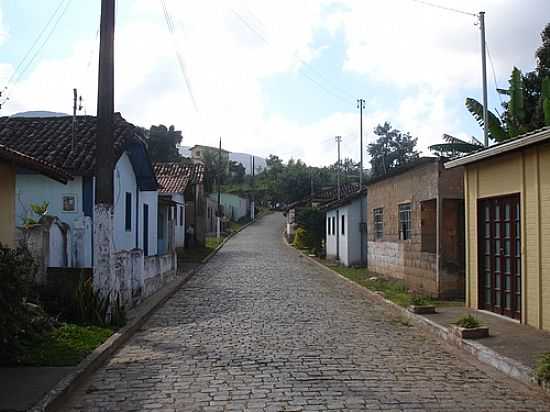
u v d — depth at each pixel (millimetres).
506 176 11281
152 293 15703
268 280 20438
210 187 52062
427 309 12133
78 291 10742
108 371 7723
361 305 14586
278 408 6000
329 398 6367
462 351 9070
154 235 24156
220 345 9352
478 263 12547
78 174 15547
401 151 54906
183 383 7020
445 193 14852
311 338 10008
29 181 15836
